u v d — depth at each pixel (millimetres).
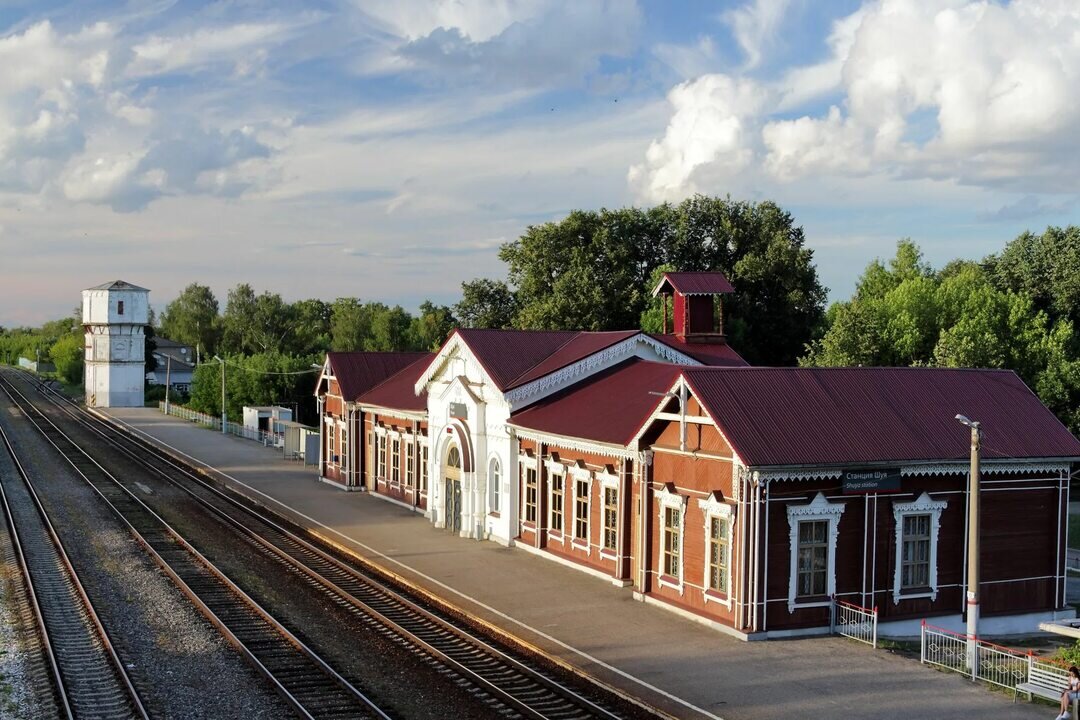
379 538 38219
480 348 38031
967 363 50594
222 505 46969
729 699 20438
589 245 75125
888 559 26297
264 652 23516
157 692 20625
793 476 24781
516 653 23984
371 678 21656
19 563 33531
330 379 55438
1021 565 27984
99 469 59062
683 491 27391
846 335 54344
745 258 72188
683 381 26594
